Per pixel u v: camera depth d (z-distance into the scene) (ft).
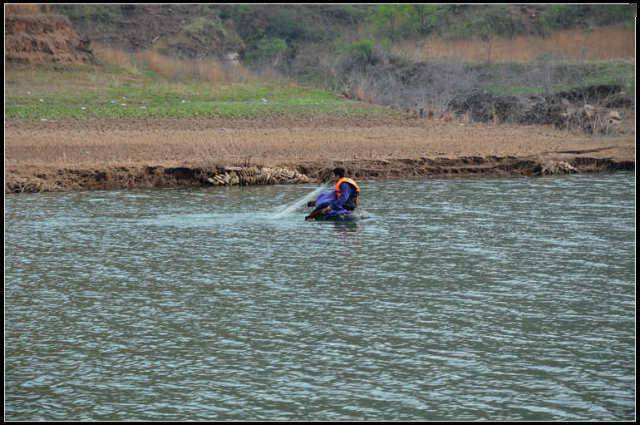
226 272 155.02
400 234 187.42
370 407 98.07
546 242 178.60
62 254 168.76
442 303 135.54
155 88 424.87
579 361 110.93
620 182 265.75
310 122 369.50
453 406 98.32
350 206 205.26
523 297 138.62
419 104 426.51
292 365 110.01
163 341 118.93
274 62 572.10
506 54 545.85
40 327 124.98
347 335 120.78
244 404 98.99
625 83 445.37
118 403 99.60
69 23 476.95
